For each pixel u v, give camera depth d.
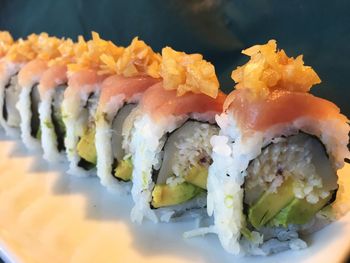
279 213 0.10
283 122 0.10
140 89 0.13
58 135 0.16
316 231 0.11
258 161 0.10
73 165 0.15
